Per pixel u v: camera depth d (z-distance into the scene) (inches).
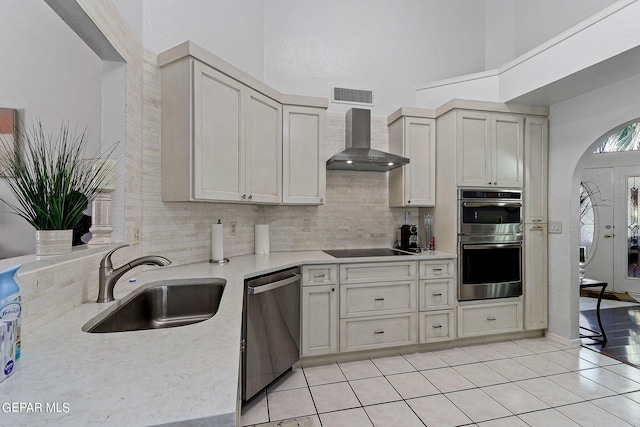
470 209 114.3
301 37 127.5
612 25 82.8
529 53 106.7
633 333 125.9
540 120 121.1
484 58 151.3
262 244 111.5
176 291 69.2
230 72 85.4
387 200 133.5
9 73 83.8
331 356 101.6
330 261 100.2
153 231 80.4
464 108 113.9
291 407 76.4
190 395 24.2
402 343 106.0
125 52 68.1
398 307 106.3
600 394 81.4
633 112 94.9
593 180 198.7
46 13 87.1
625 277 188.9
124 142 68.7
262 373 79.0
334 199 128.4
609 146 197.0
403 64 139.0
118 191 68.4
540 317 119.8
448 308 110.7
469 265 113.2
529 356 104.7
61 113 87.3
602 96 103.3
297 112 109.0
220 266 86.6
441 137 120.7
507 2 145.3
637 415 72.5
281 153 106.7
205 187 79.0
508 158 118.0
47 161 58.1
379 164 116.3
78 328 39.5
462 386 85.7
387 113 135.9
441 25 145.3
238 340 35.7
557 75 97.4
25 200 46.5
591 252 198.5
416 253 114.8
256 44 117.8
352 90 131.7
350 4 133.9
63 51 88.0
